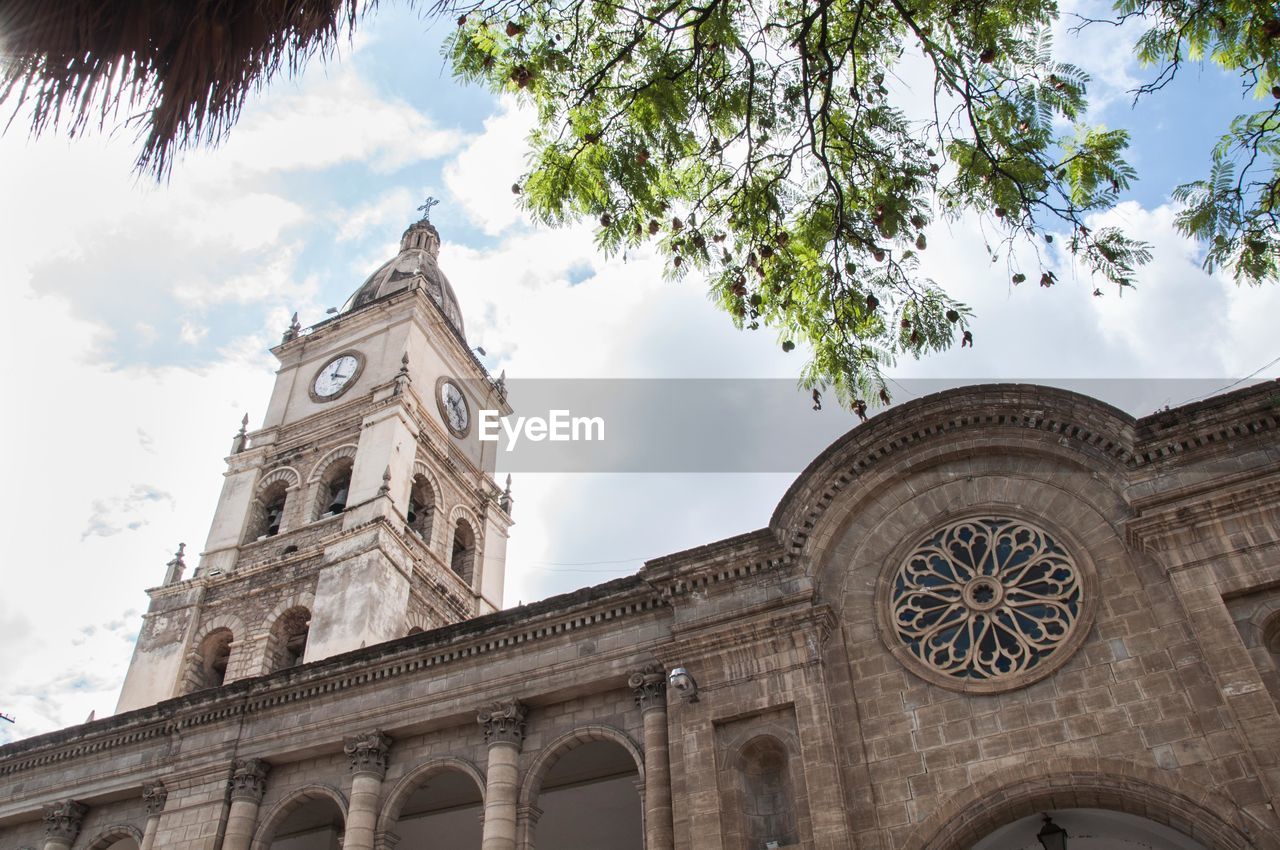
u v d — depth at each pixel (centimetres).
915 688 2222
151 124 823
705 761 2267
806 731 2203
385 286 6266
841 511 2502
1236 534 2056
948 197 1614
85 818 3188
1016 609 2233
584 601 2703
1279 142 1384
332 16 910
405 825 3153
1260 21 1330
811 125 1543
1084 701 2048
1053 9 1499
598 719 2597
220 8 840
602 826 3048
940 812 2039
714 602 2502
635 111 1588
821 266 1688
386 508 4528
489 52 1563
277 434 5344
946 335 1658
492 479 5712
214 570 4766
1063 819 2070
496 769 2569
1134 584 2136
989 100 1549
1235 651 1933
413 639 2883
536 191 1623
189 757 3019
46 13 762
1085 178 1531
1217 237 1398
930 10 1526
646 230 1662
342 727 2845
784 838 2186
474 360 6003
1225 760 1861
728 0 1520
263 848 2786
